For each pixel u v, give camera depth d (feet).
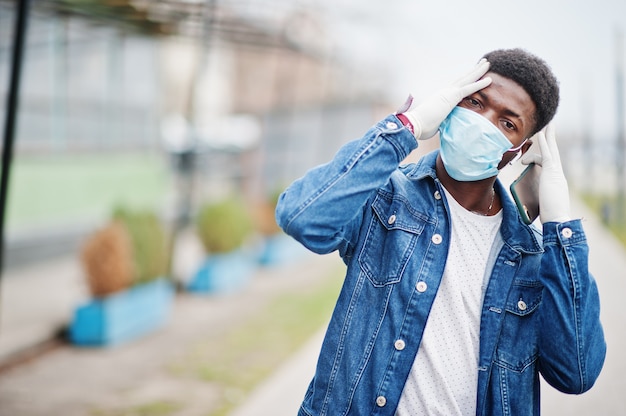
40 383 17.19
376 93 54.19
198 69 31.37
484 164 5.01
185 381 17.33
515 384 5.10
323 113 59.93
